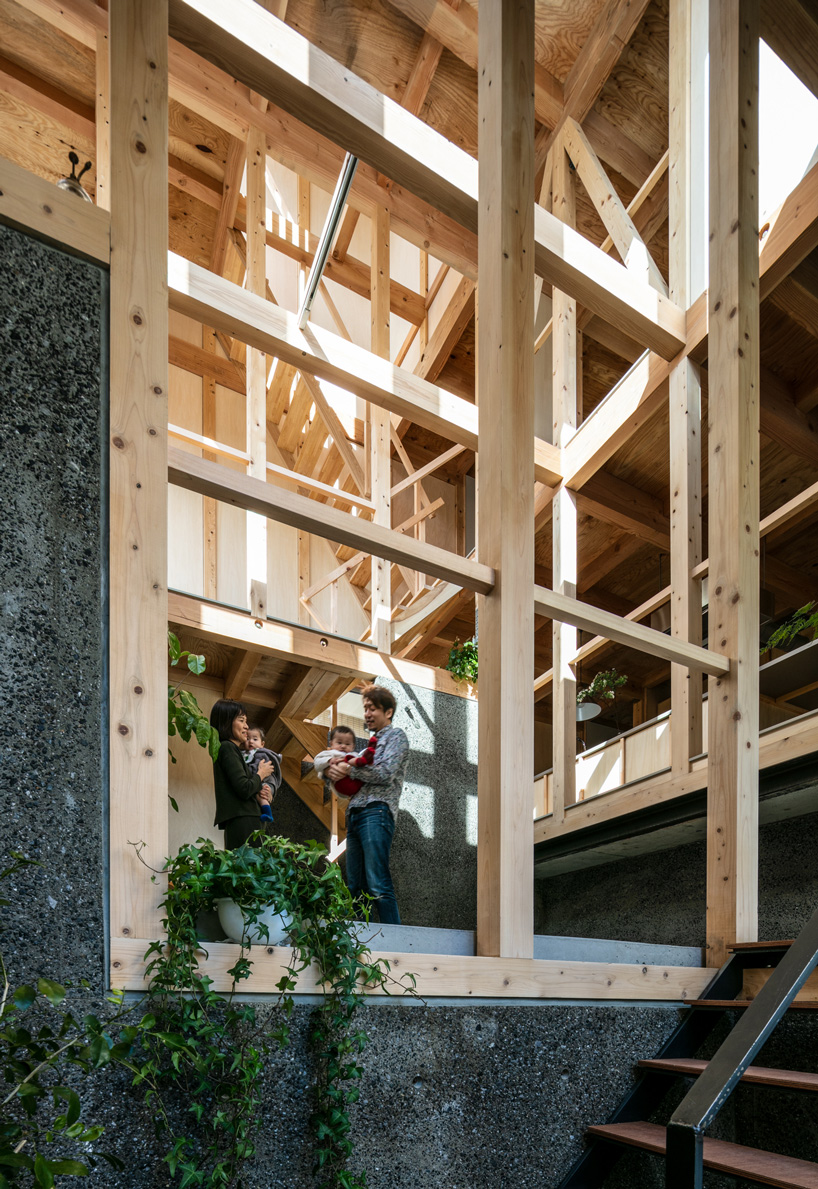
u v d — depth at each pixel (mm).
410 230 6539
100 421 2223
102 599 2145
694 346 4656
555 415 5785
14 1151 1565
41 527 2086
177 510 8117
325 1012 2250
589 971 2859
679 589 4574
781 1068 3021
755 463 3904
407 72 5938
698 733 4469
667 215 5547
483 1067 2539
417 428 7738
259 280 5863
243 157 7125
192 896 2061
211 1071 2049
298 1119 2158
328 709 6137
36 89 6660
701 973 3184
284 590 8570
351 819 3510
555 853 5504
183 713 2402
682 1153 1491
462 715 5879
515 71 3486
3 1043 1798
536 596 3098
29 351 2145
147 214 2359
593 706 6090
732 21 4066
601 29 5238
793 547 6328
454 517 8180
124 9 2412
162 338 2328
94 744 2061
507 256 3311
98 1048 1637
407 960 2479
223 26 2838
